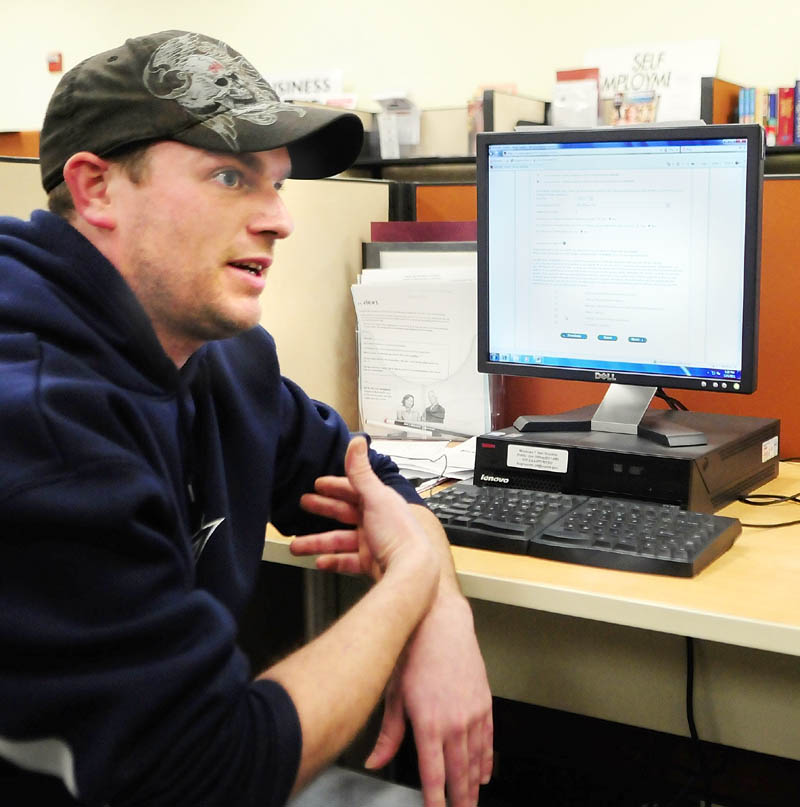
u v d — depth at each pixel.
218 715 0.70
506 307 1.45
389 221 1.87
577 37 5.07
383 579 0.93
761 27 4.61
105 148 0.80
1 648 0.64
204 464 0.96
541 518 1.15
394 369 1.68
